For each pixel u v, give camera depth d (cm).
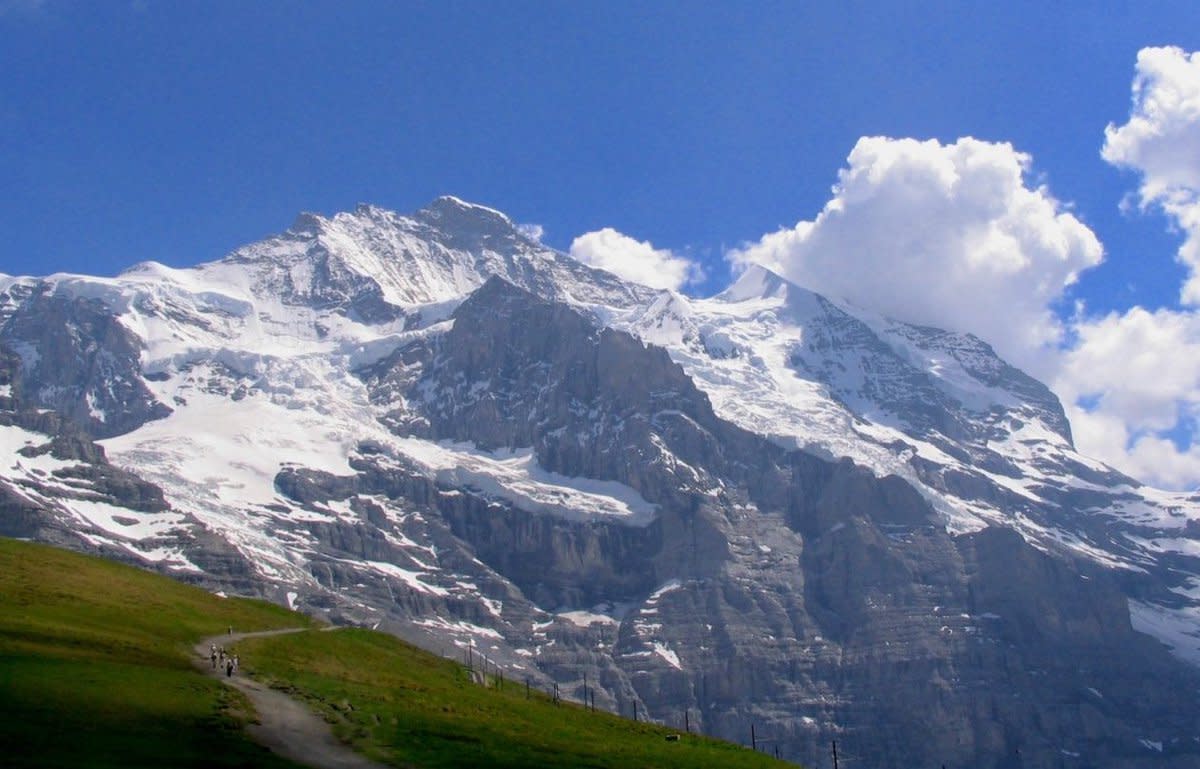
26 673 14712
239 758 12862
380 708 16625
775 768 18350
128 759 12212
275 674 18088
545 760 15050
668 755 17738
